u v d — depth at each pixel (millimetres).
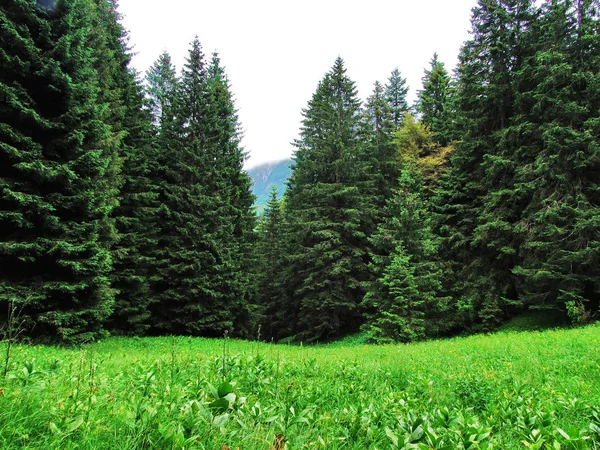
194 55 23031
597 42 16547
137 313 18016
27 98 10625
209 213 20578
